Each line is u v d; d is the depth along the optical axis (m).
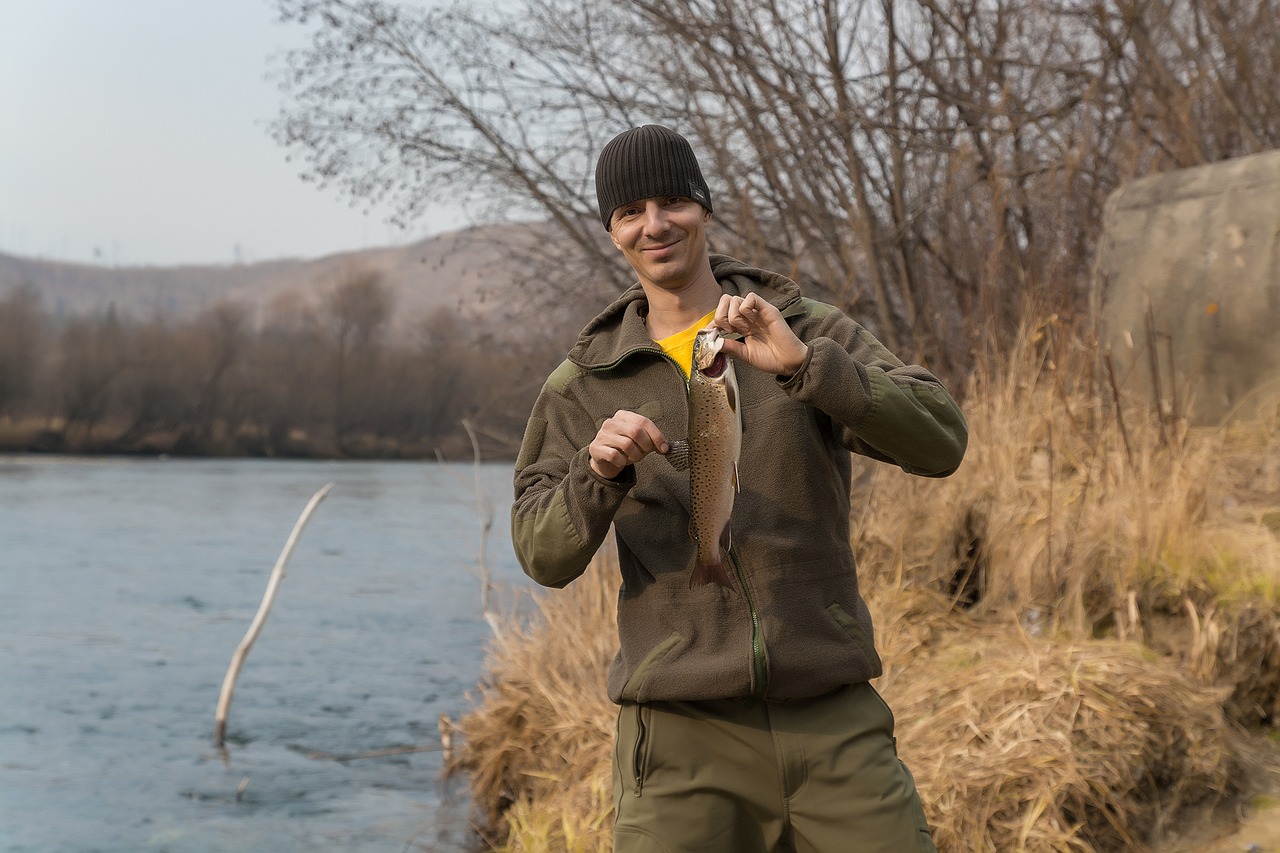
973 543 5.15
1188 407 5.62
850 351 2.39
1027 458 5.45
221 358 59.12
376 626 10.77
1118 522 4.70
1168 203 6.51
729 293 2.53
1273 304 5.88
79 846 5.17
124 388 58.62
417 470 44.41
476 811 5.21
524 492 2.49
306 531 19.31
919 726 4.03
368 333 58.97
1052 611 4.61
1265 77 8.93
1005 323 7.42
